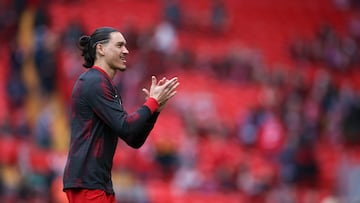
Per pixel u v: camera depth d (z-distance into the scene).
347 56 119.06
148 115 21.72
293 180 75.44
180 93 95.56
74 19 101.62
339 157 90.12
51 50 75.88
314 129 91.31
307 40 121.06
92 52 22.27
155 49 97.38
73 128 22.00
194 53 104.88
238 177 72.62
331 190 77.69
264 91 99.75
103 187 21.73
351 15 132.62
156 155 71.38
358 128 93.50
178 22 110.38
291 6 128.62
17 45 83.88
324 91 99.75
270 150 81.75
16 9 93.44
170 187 69.88
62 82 73.56
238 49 111.31
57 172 59.88
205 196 70.81
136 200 62.22
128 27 97.25
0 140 66.50
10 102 78.62
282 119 89.31
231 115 96.44
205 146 77.62
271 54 117.38
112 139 22.06
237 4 125.56
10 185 56.53
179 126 85.88
